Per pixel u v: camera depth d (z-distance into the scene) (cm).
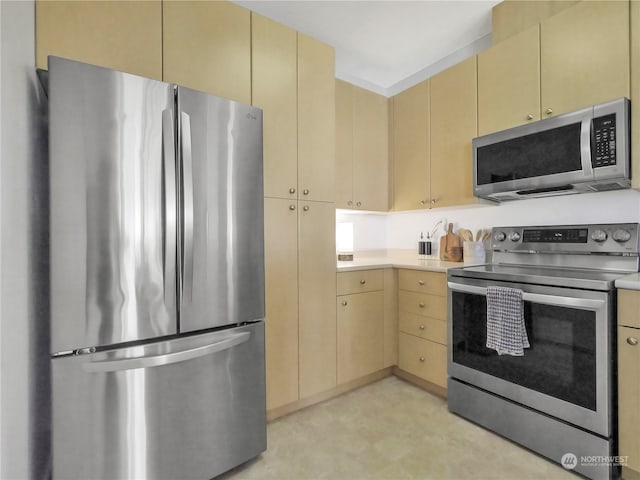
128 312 120
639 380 132
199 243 136
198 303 136
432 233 287
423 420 195
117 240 118
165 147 126
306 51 209
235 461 148
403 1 211
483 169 209
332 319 219
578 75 172
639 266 168
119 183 118
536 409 162
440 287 218
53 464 108
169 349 129
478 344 188
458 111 231
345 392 231
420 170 260
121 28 145
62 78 109
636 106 153
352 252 288
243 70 181
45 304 137
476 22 232
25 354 118
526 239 212
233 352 148
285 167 199
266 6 214
